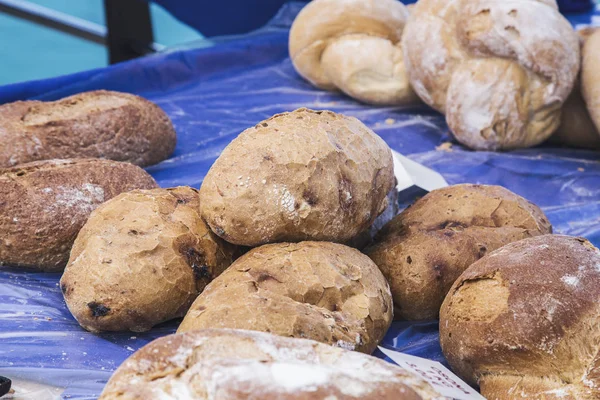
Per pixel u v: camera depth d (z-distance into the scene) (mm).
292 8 2021
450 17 1409
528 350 918
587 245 984
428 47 1419
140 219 1026
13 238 1102
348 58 1538
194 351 844
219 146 1418
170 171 1340
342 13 1562
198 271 1022
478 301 955
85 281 1001
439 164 1396
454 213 1090
